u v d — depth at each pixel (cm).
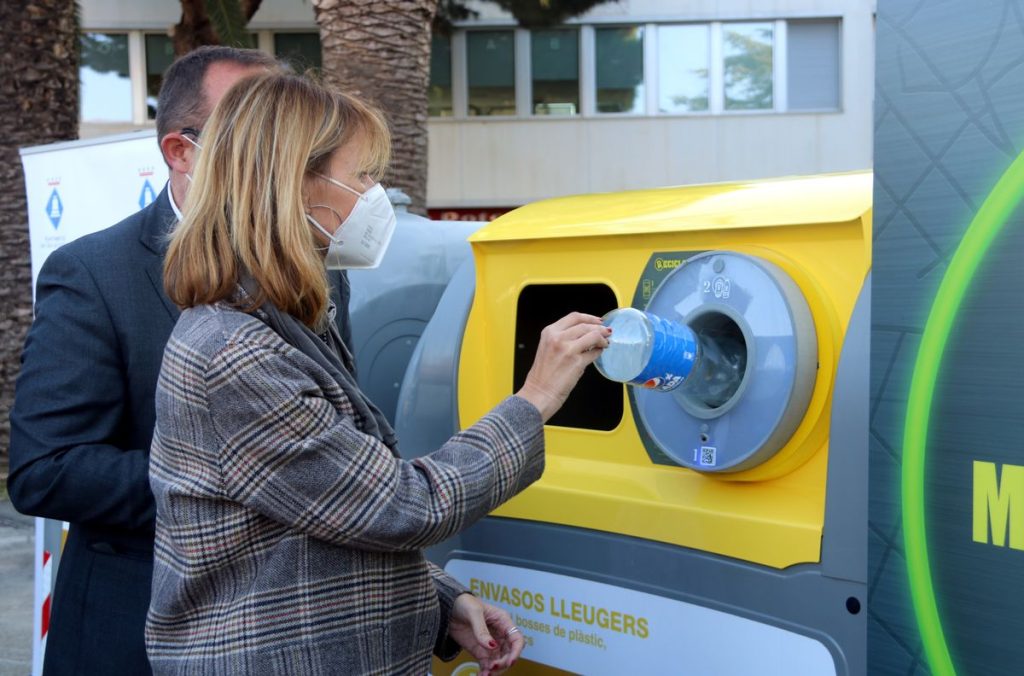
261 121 133
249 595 128
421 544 132
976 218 114
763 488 161
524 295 211
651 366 150
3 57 656
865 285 147
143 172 309
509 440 138
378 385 287
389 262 294
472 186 1661
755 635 156
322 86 142
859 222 148
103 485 162
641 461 181
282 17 1584
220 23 886
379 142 145
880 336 126
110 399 170
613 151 1645
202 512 128
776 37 1612
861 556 143
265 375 126
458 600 164
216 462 127
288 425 125
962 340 116
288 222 130
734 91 1634
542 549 190
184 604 131
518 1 1338
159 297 174
